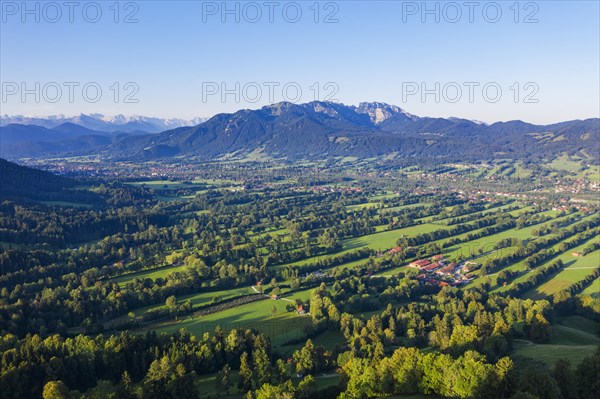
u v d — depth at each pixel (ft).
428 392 313.12
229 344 451.53
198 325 566.36
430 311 558.56
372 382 324.80
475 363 294.66
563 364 290.56
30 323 516.32
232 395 371.35
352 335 512.22
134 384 401.70
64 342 432.25
